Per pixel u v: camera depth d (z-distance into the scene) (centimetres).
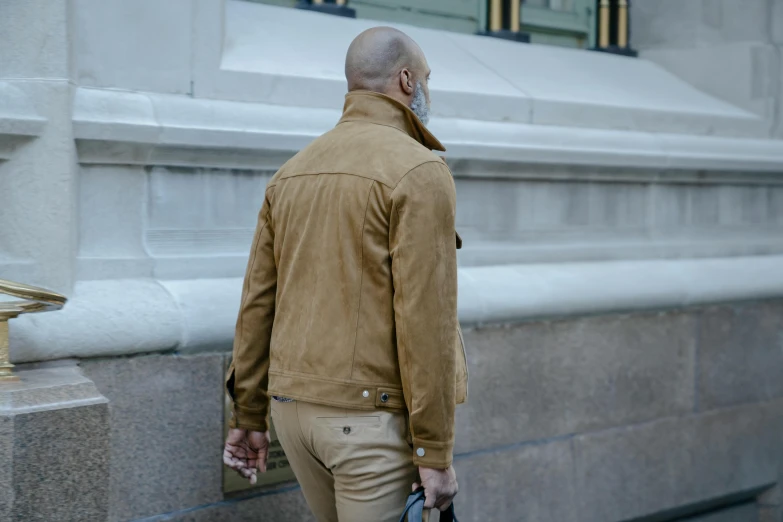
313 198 219
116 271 275
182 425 280
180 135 279
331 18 378
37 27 258
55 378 236
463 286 338
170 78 287
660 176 412
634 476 398
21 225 261
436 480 206
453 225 209
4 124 252
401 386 212
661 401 407
